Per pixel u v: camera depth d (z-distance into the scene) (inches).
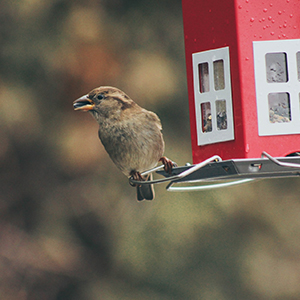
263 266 600.7
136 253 599.2
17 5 642.2
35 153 629.3
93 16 639.1
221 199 604.7
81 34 631.8
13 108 624.1
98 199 618.5
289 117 273.4
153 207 603.2
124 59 633.6
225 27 275.3
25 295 614.5
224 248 599.2
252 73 271.6
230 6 273.1
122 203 615.5
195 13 287.1
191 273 595.5
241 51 271.1
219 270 597.3
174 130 617.3
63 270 620.4
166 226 597.6
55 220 633.0
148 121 323.9
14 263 622.2
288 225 612.4
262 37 272.4
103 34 636.7
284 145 272.5
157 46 643.5
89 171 622.5
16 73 632.4
